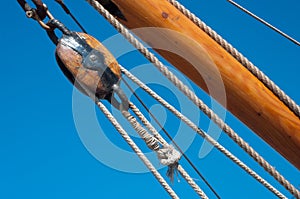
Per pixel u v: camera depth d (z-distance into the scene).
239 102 4.20
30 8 4.22
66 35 4.09
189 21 4.26
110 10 4.29
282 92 4.18
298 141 4.20
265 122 4.21
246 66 4.19
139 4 4.23
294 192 4.27
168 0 4.32
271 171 4.23
